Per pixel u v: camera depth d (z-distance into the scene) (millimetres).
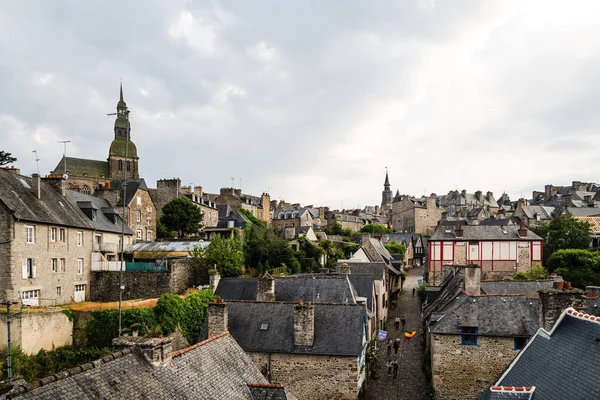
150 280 36125
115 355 11234
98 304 30891
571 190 99812
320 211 109500
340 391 21875
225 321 22219
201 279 38688
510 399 12453
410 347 34062
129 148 79062
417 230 98500
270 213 104125
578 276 42594
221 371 14672
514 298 23750
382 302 39938
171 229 57406
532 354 14656
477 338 22547
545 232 57875
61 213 34281
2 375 21156
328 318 23750
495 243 51719
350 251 67875
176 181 63312
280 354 22594
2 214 28156
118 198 48406
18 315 23672
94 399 9664
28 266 29500
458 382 22625
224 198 81250
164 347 12625
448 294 30719
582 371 11719
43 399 8789
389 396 24703
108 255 41156
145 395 10883
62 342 26516
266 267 49406
